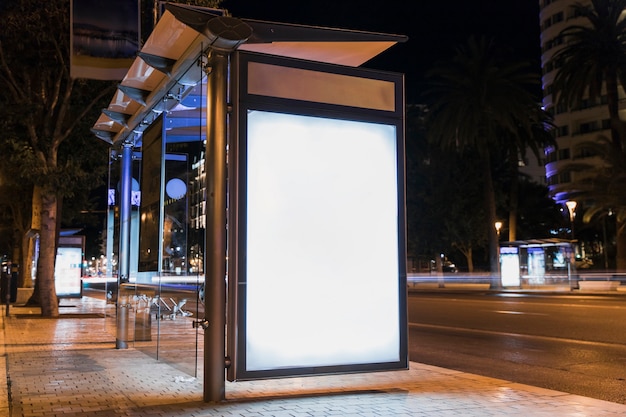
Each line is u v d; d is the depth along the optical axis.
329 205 6.78
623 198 35.16
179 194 9.05
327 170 6.81
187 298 8.48
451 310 21.08
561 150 79.44
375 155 7.08
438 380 7.95
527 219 64.19
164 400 6.46
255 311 6.34
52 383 7.43
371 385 7.56
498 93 36.12
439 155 44.44
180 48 7.14
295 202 6.62
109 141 11.76
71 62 9.89
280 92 6.61
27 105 16.08
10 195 29.41
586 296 29.92
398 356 6.95
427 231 45.09
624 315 17.59
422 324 16.59
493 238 39.31
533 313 18.89
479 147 38.94
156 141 9.54
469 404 6.34
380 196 7.06
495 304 23.72
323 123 6.84
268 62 6.58
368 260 6.91
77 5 9.92
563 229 62.00
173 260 8.98
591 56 36.34
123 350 10.48
